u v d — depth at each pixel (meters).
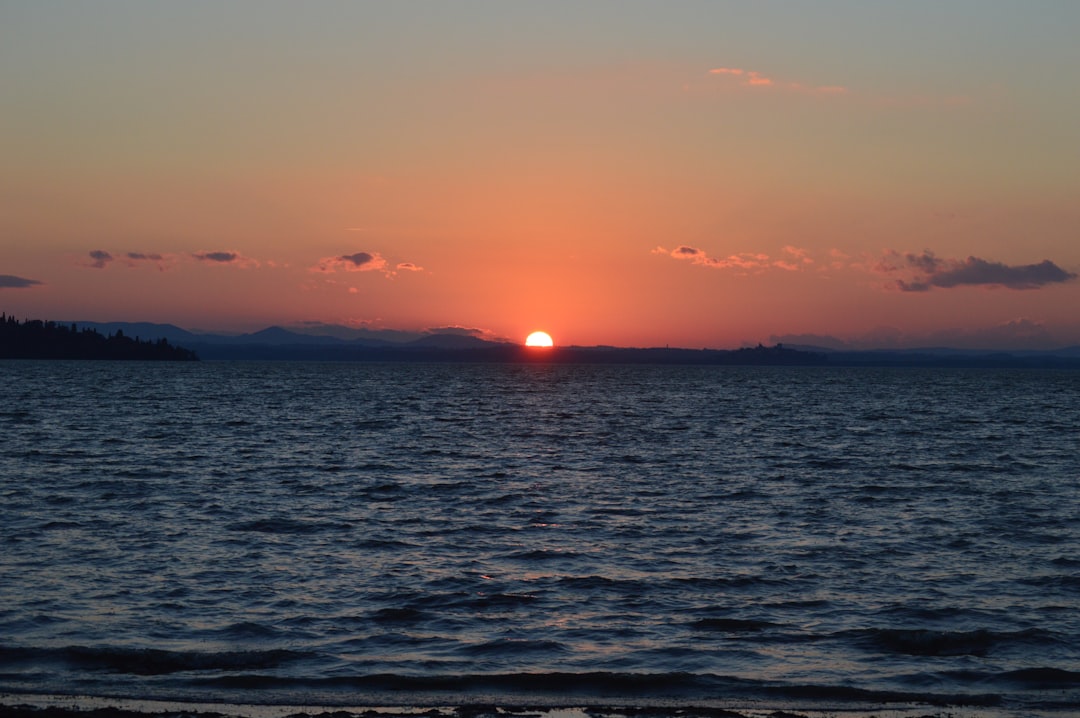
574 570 25.73
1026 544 29.69
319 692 16.69
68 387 154.25
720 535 31.00
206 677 17.27
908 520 34.12
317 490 40.53
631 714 15.88
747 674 17.78
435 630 20.20
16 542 28.11
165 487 40.56
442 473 47.50
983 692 16.98
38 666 17.62
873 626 20.72
